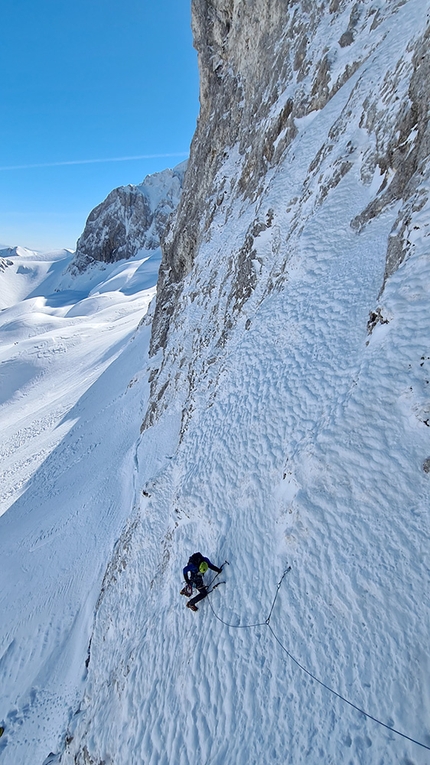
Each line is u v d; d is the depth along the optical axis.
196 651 6.66
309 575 5.72
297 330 9.94
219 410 11.12
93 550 16.80
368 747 4.02
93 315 105.44
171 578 8.73
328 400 7.36
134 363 39.34
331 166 12.33
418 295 6.39
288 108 18.75
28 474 30.23
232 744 5.20
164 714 6.47
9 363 63.75
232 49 28.81
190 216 31.53
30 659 13.48
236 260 17.95
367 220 10.02
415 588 4.57
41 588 16.64
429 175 7.30
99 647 10.45
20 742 10.88
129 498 18.00
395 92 10.15
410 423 5.60
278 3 23.30
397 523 5.12
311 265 11.17
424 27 9.55
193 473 10.18
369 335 7.34
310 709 4.71
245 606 6.39
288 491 6.85
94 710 8.56
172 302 33.59
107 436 28.84
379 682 4.32
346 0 17.58
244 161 23.95
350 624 4.93
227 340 14.62
